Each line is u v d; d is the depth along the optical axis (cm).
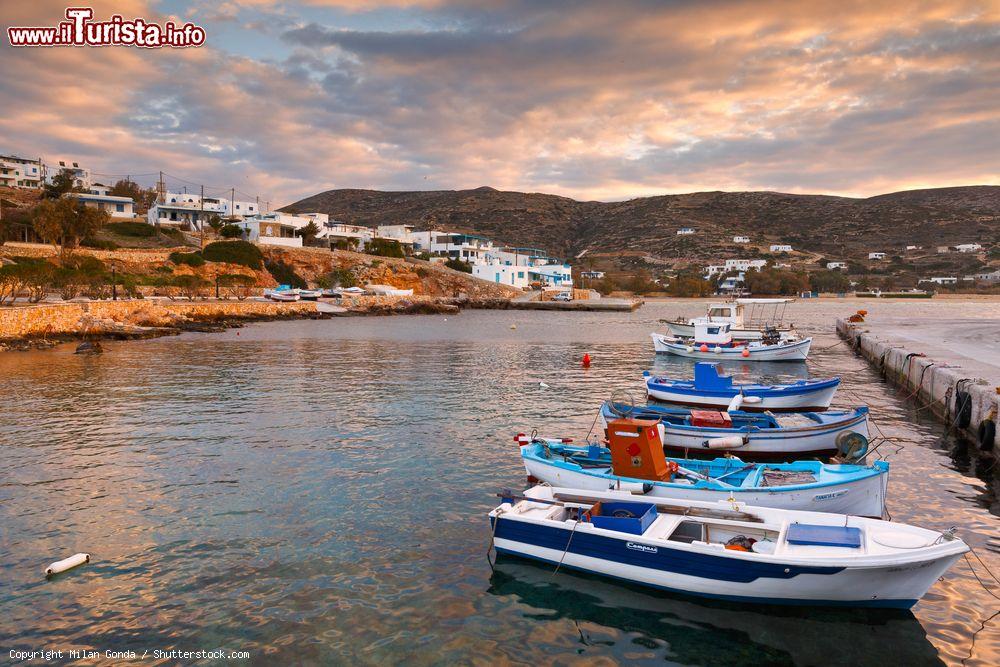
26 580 1158
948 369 2667
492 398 2991
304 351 5022
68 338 5438
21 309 5056
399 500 1574
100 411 2647
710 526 1188
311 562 1235
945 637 985
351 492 1631
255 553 1273
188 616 1041
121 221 11656
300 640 975
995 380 2314
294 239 12544
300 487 1667
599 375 3816
